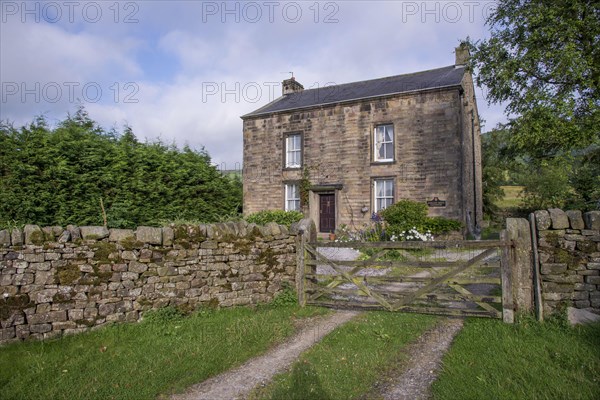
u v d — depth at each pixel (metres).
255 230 6.87
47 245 5.01
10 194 9.42
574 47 10.12
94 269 5.29
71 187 10.50
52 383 3.73
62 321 5.01
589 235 5.16
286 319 5.89
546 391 3.43
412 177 15.38
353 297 7.24
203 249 6.23
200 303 6.12
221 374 4.00
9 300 4.71
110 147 11.66
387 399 3.42
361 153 16.44
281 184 18.27
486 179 25.23
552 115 10.41
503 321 5.37
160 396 3.55
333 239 15.85
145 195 12.14
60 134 10.74
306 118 17.69
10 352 4.43
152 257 5.76
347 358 4.34
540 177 22.80
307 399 3.42
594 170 13.59
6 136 10.03
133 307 5.54
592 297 5.06
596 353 4.14
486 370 3.90
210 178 14.73
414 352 4.50
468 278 5.71
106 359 4.31
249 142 19.23
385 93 16.25
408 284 8.37
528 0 11.35
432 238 13.77
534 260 5.34
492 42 11.91
